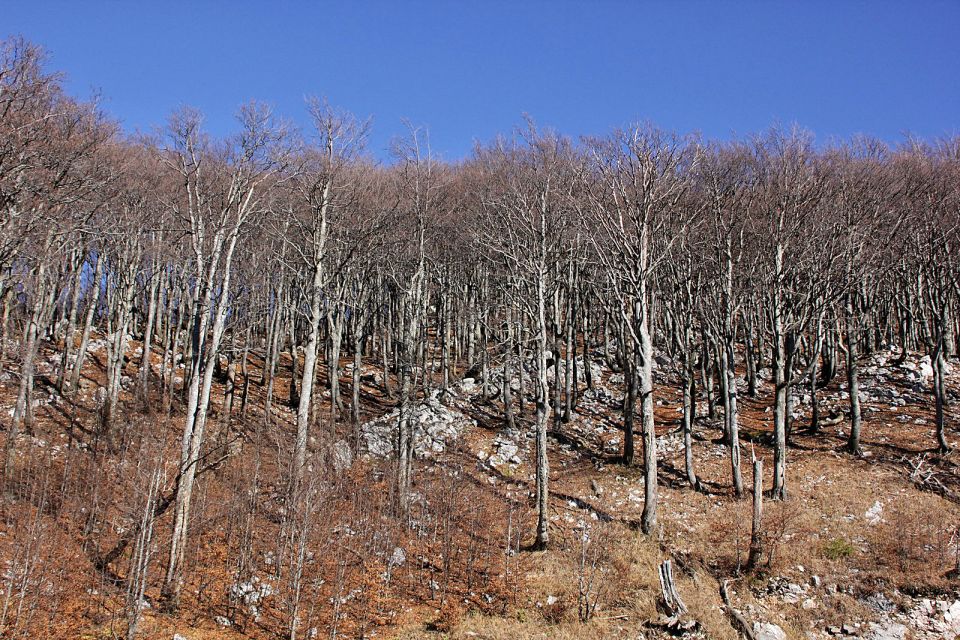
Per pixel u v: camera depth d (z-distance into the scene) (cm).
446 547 1711
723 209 2422
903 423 2547
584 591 1595
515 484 2273
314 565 1644
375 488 2139
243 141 1692
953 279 2542
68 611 1345
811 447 2436
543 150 2319
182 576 1490
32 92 1709
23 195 1803
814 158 2314
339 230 2147
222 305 1605
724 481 2230
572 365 3075
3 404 2319
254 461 2077
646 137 2020
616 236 2152
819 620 1516
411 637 1417
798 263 2123
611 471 2353
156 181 2433
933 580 1594
